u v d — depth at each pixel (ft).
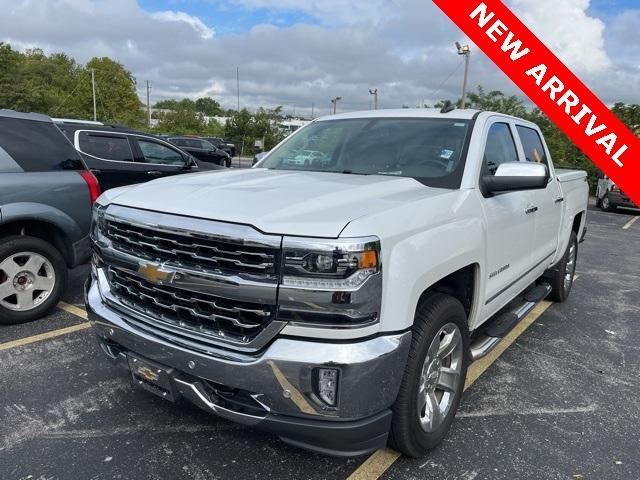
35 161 15.03
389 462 9.36
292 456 9.44
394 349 7.51
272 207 7.88
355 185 9.65
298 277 7.11
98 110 258.16
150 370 8.61
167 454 9.38
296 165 12.89
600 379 13.24
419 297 8.15
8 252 14.46
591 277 25.14
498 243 11.26
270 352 7.25
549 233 15.66
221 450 9.55
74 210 15.60
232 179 10.37
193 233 7.73
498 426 10.77
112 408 10.84
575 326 17.37
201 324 8.07
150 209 8.48
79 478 8.66
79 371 12.38
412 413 8.51
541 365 14.01
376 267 7.28
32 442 9.59
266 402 7.52
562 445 10.14
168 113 250.16
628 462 9.65
